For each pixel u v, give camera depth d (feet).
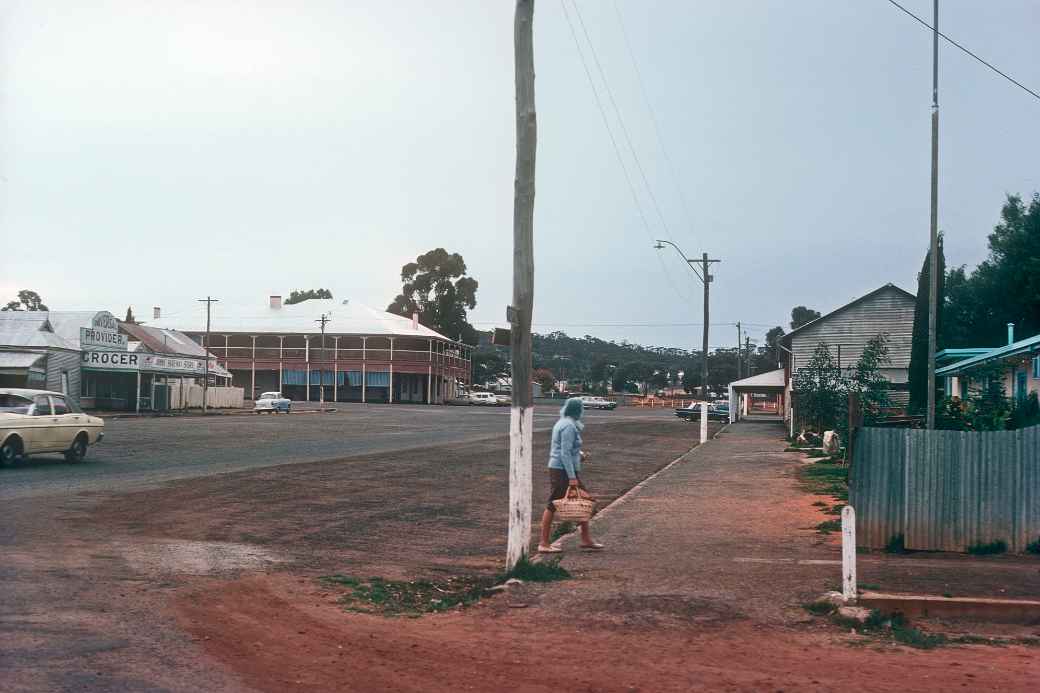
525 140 35.47
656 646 24.31
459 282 423.64
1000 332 165.68
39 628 23.73
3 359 168.25
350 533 44.57
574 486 38.65
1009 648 24.75
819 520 48.78
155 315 353.51
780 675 21.77
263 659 22.20
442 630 25.99
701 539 42.52
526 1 35.53
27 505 48.98
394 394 343.87
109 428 126.00
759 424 204.85
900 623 27.14
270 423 159.63
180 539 40.40
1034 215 157.28
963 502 39.29
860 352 159.33
